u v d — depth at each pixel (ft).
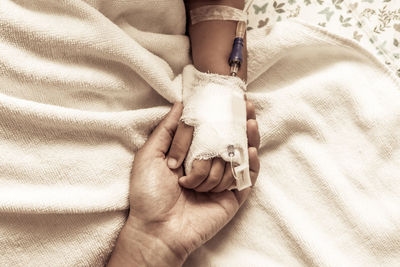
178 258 1.98
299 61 2.44
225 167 2.03
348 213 2.15
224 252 2.23
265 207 2.25
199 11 2.38
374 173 2.19
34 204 1.75
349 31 2.64
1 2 1.74
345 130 2.27
